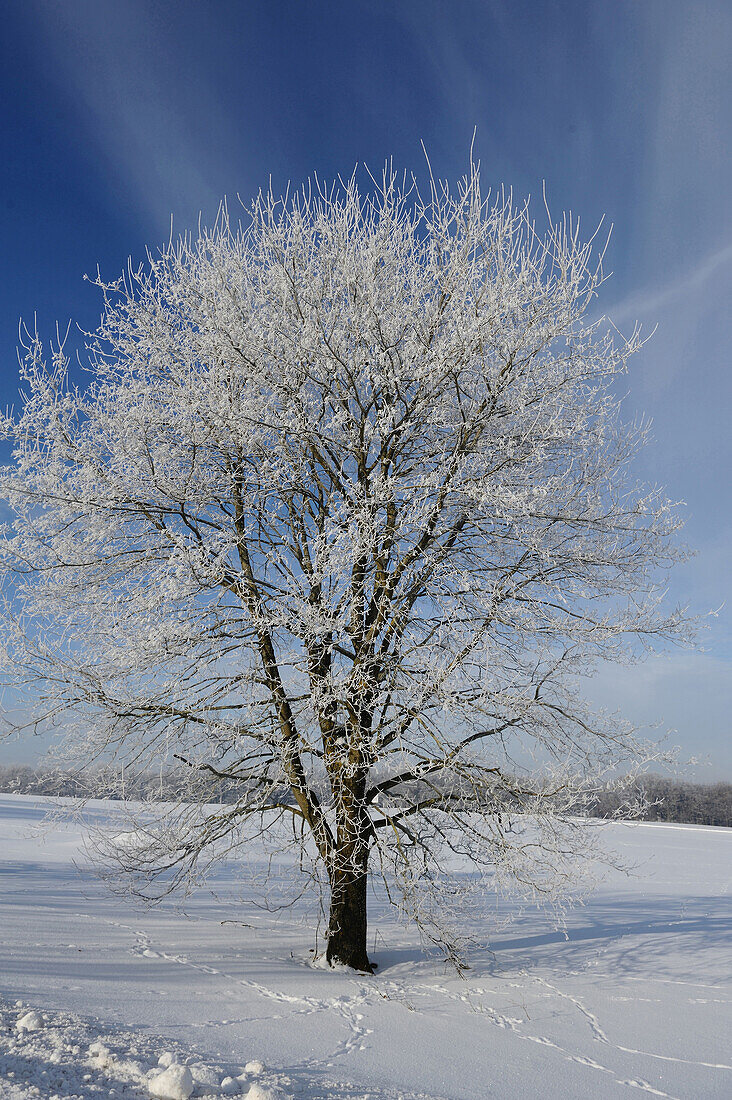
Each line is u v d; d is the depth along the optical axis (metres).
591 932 12.20
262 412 8.81
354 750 8.18
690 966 9.91
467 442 8.73
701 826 47.88
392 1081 5.29
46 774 8.56
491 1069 5.83
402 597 8.38
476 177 8.91
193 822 8.77
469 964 9.43
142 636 8.05
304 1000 7.24
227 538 8.49
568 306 8.55
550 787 7.89
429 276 9.39
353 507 8.38
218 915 12.57
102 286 9.44
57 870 17.23
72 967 7.57
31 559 9.02
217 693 8.65
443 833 8.38
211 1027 6.05
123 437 9.08
